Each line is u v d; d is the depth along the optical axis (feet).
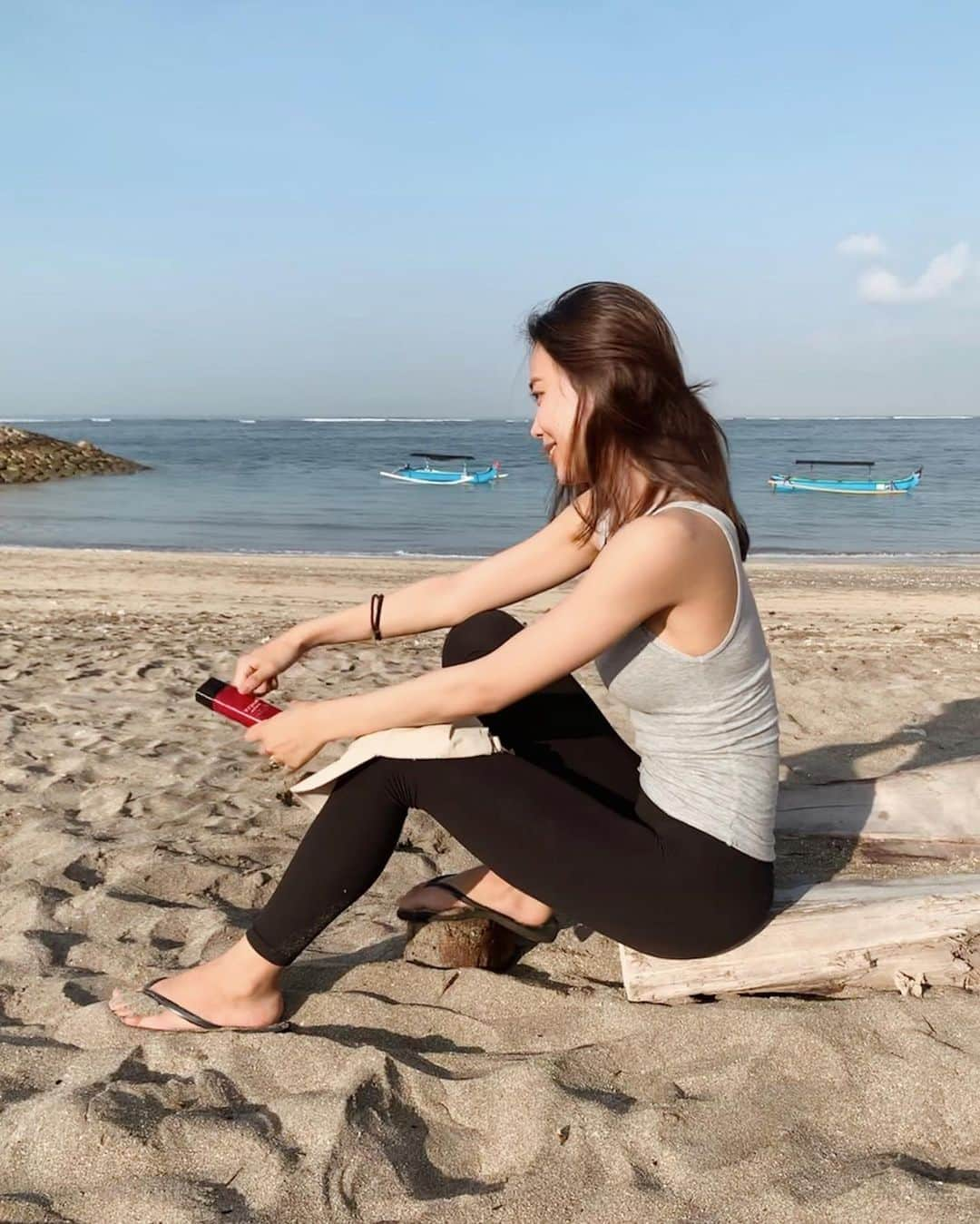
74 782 14.17
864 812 9.93
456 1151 6.57
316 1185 6.14
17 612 32.86
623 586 6.61
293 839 12.14
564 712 8.19
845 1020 7.41
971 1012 7.43
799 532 74.64
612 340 6.83
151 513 83.97
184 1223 5.88
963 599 39.32
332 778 7.50
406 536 69.92
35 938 9.60
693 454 6.95
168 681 20.53
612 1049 7.40
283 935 7.62
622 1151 6.33
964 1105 6.59
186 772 14.66
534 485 119.34
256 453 209.77
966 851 9.64
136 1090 7.02
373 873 7.63
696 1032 7.48
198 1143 6.52
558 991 8.32
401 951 9.25
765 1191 5.94
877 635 28.17
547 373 7.17
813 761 15.02
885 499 100.94
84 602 35.88
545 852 7.24
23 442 130.31
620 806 8.02
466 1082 7.05
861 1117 6.60
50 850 11.72
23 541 64.39
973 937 7.77
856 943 7.77
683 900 7.17
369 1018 8.09
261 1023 7.84
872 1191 5.80
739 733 7.14
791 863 9.46
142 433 436.76
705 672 6.93
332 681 20.51
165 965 9.10
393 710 7.20
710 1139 6.41
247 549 61.98
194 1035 7.72
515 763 7.34
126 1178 6.28
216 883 10.96
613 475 7.09
